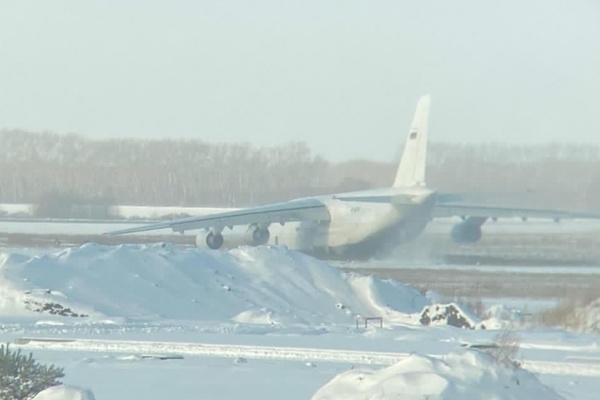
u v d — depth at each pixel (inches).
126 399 2802.7
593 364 3538.4
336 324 5290.4
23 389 2551.7
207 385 3046.3
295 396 2851.9
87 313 5310.0
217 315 5531.5
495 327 5142.7
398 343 4202.8
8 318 5211.6
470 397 2042.3
